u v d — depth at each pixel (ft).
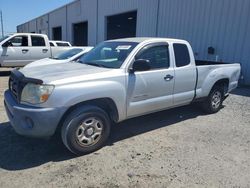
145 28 54.13
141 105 14.24
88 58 16.17
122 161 11.89
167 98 15.67
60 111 11.08
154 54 15.01
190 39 42.57
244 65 34.76
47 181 10.11
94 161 11.80
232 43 35.99
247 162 12.28
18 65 38.37
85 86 11.69
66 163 11.53
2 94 25.12
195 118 18.85
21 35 38.52
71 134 11.62
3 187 9.64
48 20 129.70
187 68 16.69
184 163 11.91
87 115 11.98
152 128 16.39
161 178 10.61
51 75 11.91
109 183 10.13
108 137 14.28
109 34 73.51
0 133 14.58
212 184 10.31
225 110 21.43
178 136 15.23
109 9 68.13
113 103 13.00
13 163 11.40
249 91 30.32
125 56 13.92
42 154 12.28
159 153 12.85
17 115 11.21
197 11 40.75
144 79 14.05
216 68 19.24
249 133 16.17
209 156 12.74
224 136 15.51
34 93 10.98
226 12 36.29
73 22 95.45
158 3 49.34
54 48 41.47
